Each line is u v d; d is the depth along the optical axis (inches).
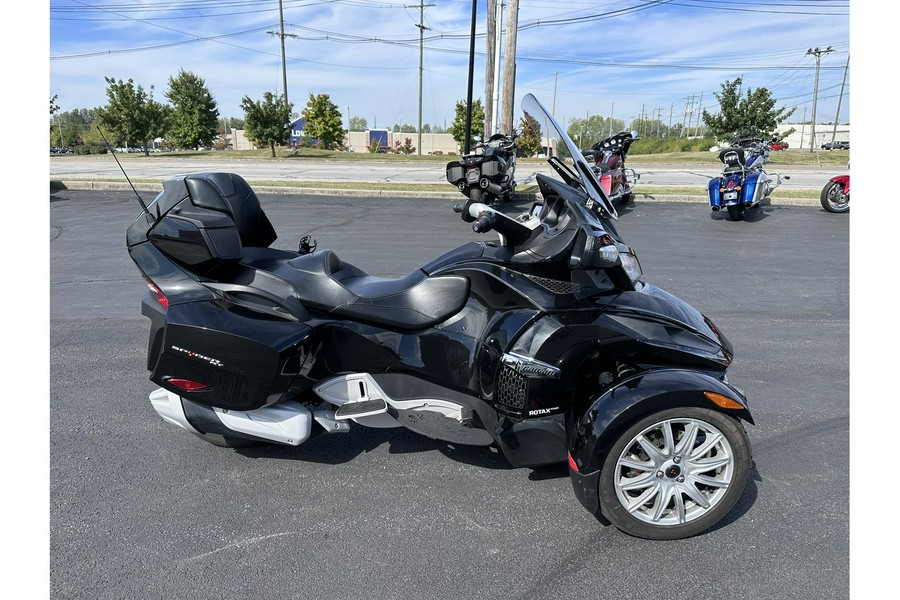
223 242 113.4
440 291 112.5
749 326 210.4
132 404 152.0
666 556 98.5
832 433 137.4
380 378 117.4
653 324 106.9
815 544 100.9
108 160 1152.2
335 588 91.5
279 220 414.9
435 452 131.7
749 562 96.8
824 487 116.9
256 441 129.1
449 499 114.7
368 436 138.7
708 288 257.6
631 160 1155.3
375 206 480.1
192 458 128.5
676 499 100.3
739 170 399.2
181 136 1609.3
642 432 97.5
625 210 462.3
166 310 113.6
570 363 106.2
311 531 105.2
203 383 111.6
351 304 114.3
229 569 95.6
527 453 110.4
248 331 108.8
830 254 320.2
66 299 238.7
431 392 115.3
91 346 189.8
